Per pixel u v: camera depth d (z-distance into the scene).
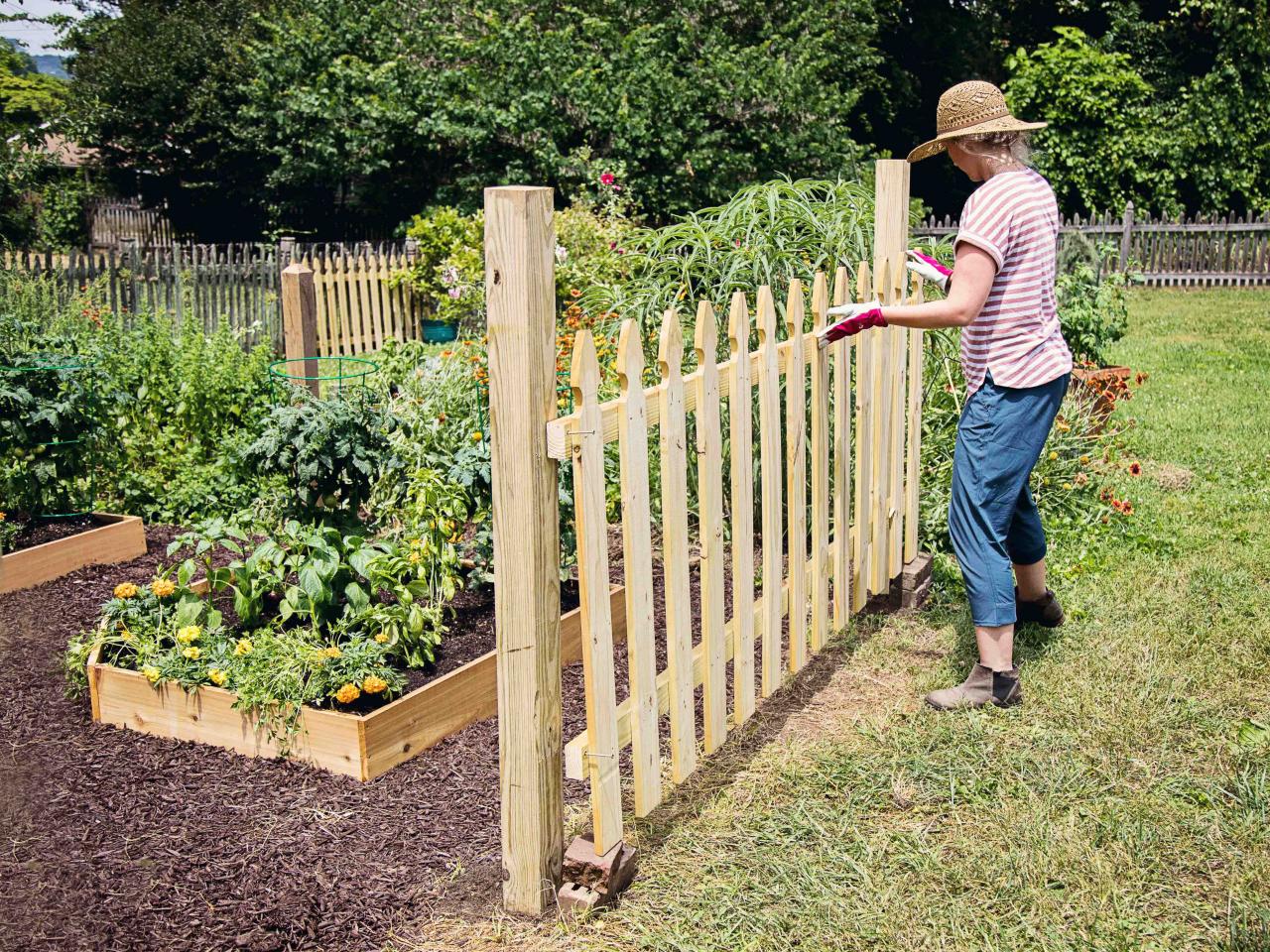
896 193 4.53
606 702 2.86
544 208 2.54
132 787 3.44
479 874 3.03
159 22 23.06
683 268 5.54
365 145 15.91
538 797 2.76
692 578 5.34
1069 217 22.50
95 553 5.34
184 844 3.15
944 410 5.70
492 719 3.96
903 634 4.63
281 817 3.29
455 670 3.84
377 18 16.47
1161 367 11.01
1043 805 3.29
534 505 2.61
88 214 25.56
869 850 3.09
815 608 4.15
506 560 2.65
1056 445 5.90
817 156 15.35
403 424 5.92
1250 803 3.27
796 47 16.19
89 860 3.05
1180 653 4.28
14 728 3.64
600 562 2.80
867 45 21.88
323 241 21.30
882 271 4.43
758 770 3.55
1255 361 11.27
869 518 4.56
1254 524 5.91
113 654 4.04
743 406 3.48
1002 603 3.81
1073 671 4.14
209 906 2.88
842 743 3.71
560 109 15.08
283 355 11.73
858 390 4.30
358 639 3.86
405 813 3.32
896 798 3.35
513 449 2.59
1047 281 3.71
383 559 4.07
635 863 3.02
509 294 2.53
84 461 5.98
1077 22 25.36
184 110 22.14
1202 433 8.01
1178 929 2.76
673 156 14.71
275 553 4.07
